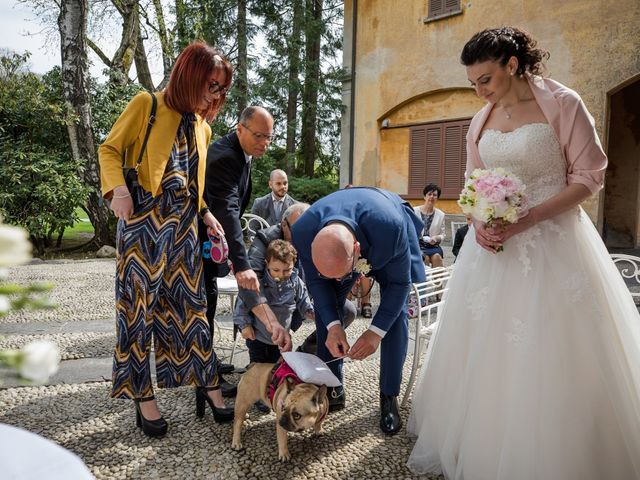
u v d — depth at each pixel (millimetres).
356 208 2078
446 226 9703
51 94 9711
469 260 2170
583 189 1901
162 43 11773
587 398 1816
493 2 8695
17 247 619
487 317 1974
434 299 5203
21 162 9023
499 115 2094
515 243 1960
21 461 753
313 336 2965
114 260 8719
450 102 9570
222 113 13445
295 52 13727
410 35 9883
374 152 10688
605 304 1921
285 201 5426
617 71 7543
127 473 2088
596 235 2035
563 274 1888
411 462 2174
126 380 2318
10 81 9203
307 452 2301
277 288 2777
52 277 6816
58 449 796
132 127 2203
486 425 1950
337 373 2689
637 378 1917
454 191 9594
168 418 2619
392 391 2547
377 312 2193
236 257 2512
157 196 2250
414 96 9906
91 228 14234
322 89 14133
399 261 2111
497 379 1944
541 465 1799
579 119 1889
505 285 1961
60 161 9375
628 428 1815
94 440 2363
